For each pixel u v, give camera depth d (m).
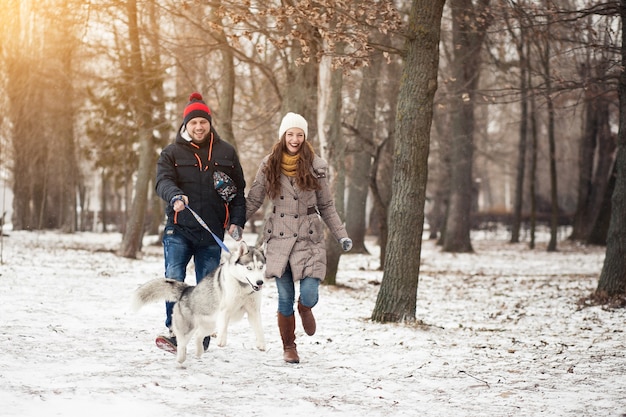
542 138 47.84
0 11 24.08
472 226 54.19
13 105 26.75
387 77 20.50
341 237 6.67
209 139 6.49
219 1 12.78
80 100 24.30
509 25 14.34
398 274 9.39
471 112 30.61
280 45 10.23
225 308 6.04
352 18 9.42
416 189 9.30
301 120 6.47
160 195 6.21
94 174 51.75
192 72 19.81
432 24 9.12
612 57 13.38
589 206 38.28
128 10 18.05
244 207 6.57
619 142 12.51
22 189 34.12
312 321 6.71
